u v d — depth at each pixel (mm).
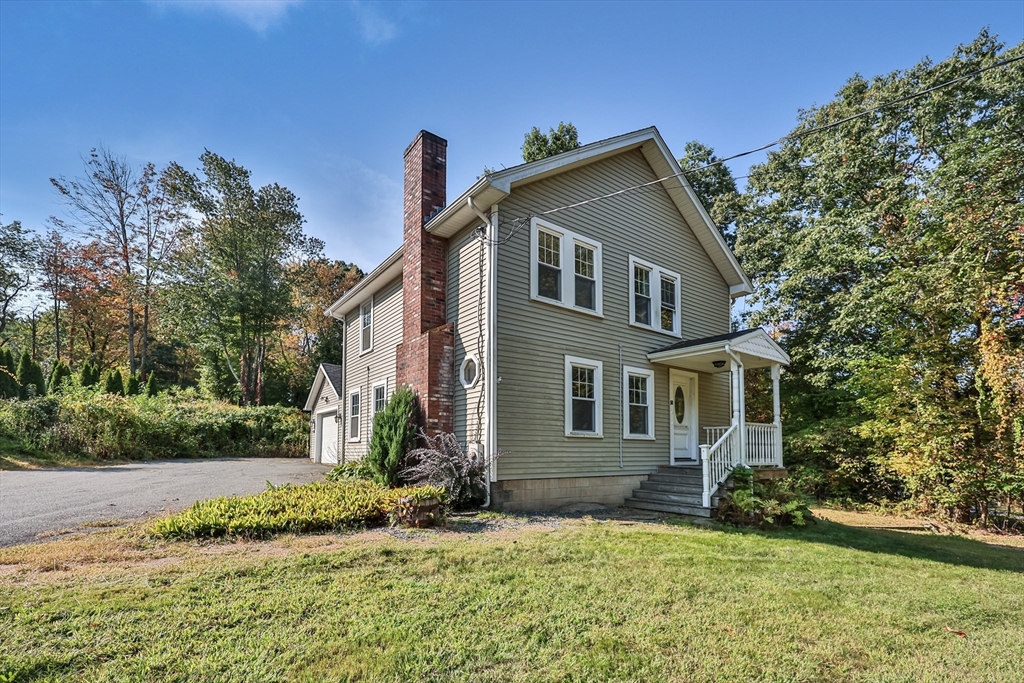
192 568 4758
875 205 15641
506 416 9023
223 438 20641
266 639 3404
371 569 4953
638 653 3488
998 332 10008
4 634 3287
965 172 12078
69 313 33062
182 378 36938
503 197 9320
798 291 17594
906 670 3432
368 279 13734
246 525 6121
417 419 9727
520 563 5414
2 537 5824
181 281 28234
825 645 3758
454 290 10297
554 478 9547
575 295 10492
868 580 5535
